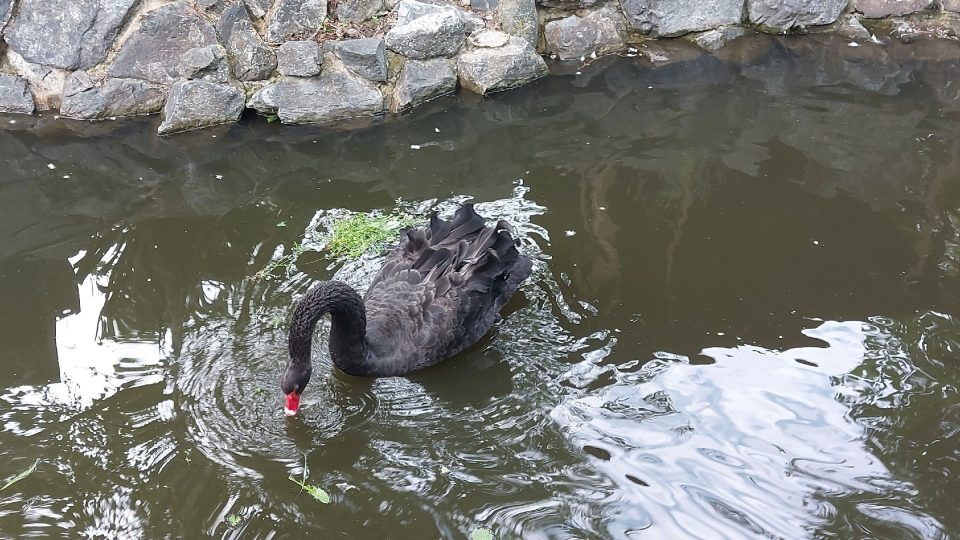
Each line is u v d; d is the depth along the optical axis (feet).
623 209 13.16
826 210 13.08
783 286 11.96
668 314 11.62
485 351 11.30
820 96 15.57
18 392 10.81
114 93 15.19
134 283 12.10
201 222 13.07
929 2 17.24
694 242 12.59
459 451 10.27
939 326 11.41
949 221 12.85
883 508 9.73
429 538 9.56
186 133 14.93
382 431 10.48
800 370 10.97
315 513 9.75
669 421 10.49
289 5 15.39
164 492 9.89
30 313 11.76
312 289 10.24
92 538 9.57
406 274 11.47
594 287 11.96
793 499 9.82
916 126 14.74
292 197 13.51
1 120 15.19
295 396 10.31
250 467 10.12
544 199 13.35
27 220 13.19
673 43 17.03
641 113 15.28
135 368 11.04
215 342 11.27
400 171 14.02
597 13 16.79
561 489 9.91
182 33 15.21
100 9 15.23
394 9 15.97
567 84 16.05
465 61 15.69
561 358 11.16
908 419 10.48
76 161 14.34
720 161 14.08
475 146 14.55
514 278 11.56
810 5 17.04
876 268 12.17
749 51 16.84
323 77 15.24
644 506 9.76
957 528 9.57
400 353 10.95
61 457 10.19
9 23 15.31
